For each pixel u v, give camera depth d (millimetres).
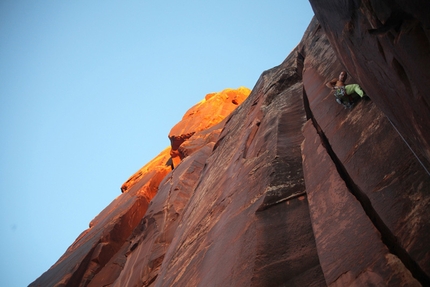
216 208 10547
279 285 6125
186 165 22000
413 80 3711
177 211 17812
